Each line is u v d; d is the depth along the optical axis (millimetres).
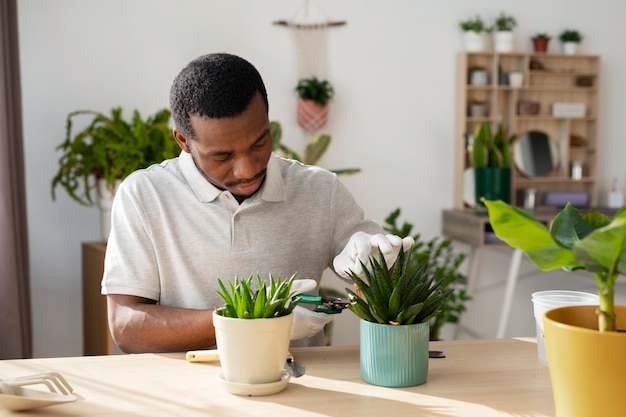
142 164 2854
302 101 3451
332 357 1242
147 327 1373
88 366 1188
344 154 3609
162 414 971
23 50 3131
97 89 3236
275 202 1551
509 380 1113
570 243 908
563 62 3844
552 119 3859
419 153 3709
